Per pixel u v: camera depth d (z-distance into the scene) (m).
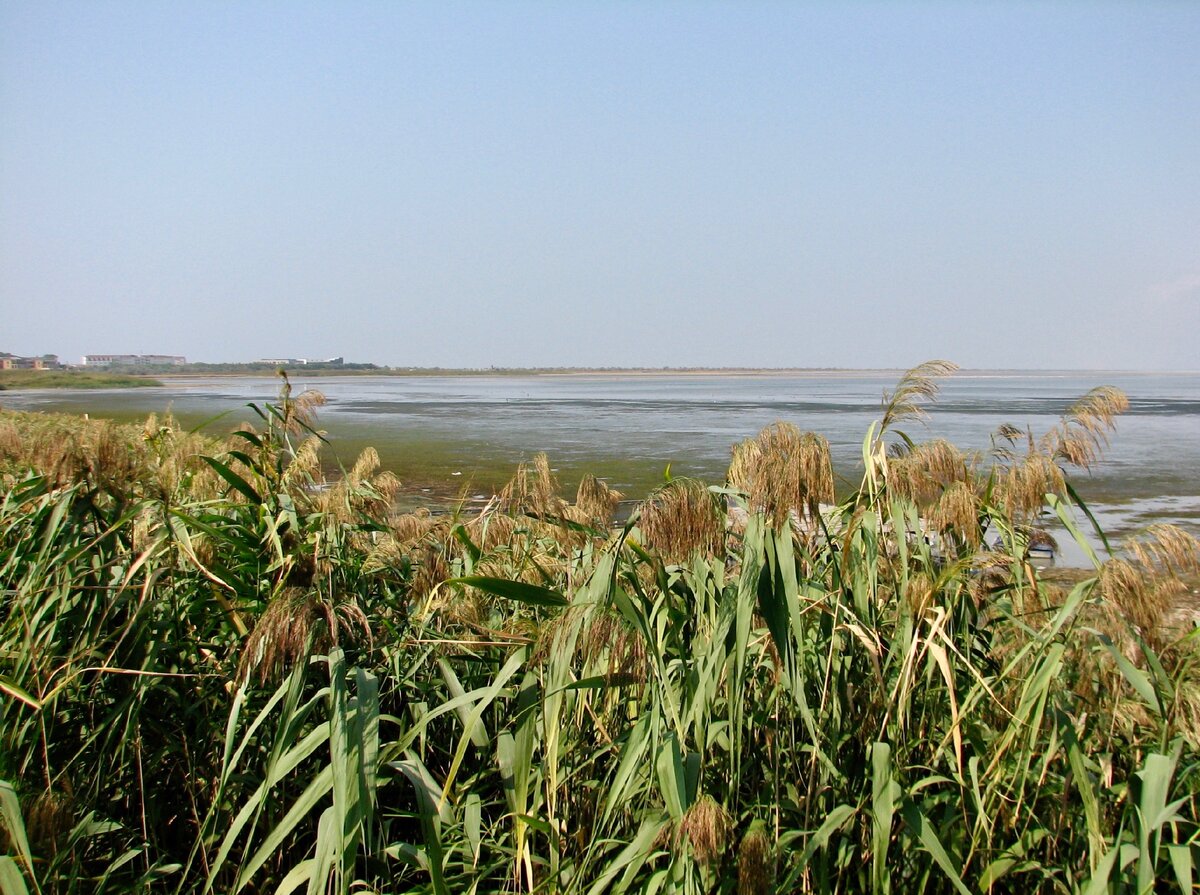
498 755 4.13
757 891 3.04
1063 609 3.96
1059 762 4.22
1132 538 4.44
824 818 3.98
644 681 3.65
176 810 4.81
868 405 85.12
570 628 3.33
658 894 3.43
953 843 4.05
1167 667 4.46
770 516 3.70
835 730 3.99
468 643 4.31
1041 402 87.12
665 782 3.28
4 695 4.29
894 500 4.24
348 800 3.37
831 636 4.02
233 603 5.09
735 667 3.57
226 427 38.91
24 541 4.78
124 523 4.69
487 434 47.31
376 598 5.62
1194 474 28.92
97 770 4.48
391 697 5.09
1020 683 4.36
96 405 68.88
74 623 4.70
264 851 3.52
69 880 3.78
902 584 4.19
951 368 4.33
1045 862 3.98
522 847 3.65
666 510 3.57
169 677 4.76
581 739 4.27
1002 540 4.99
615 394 124.00
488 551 5.78
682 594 4.32
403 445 40.34
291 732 3.87
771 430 3.88
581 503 5.55
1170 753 3.80
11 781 3.93
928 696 4.32
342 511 6.08
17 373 154.88
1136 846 3.48
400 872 4.37
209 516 5.37
